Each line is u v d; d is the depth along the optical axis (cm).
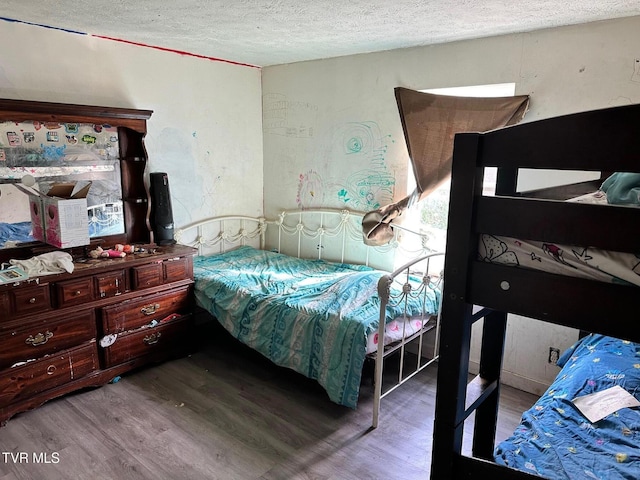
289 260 377
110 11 236
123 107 317
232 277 324
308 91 371
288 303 276
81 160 290
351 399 241
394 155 330
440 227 331
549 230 107
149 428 241
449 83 295
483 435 184
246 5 219
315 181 382
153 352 304
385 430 245
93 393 274
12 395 241
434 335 320
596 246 101
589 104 247
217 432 240
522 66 265
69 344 261
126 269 282
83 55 292
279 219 412
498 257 118
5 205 264
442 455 133
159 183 322
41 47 274
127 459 217
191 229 372
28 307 243
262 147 417
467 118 274
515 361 289
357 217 358
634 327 100
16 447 224
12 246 269
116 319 280
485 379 176
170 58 337
